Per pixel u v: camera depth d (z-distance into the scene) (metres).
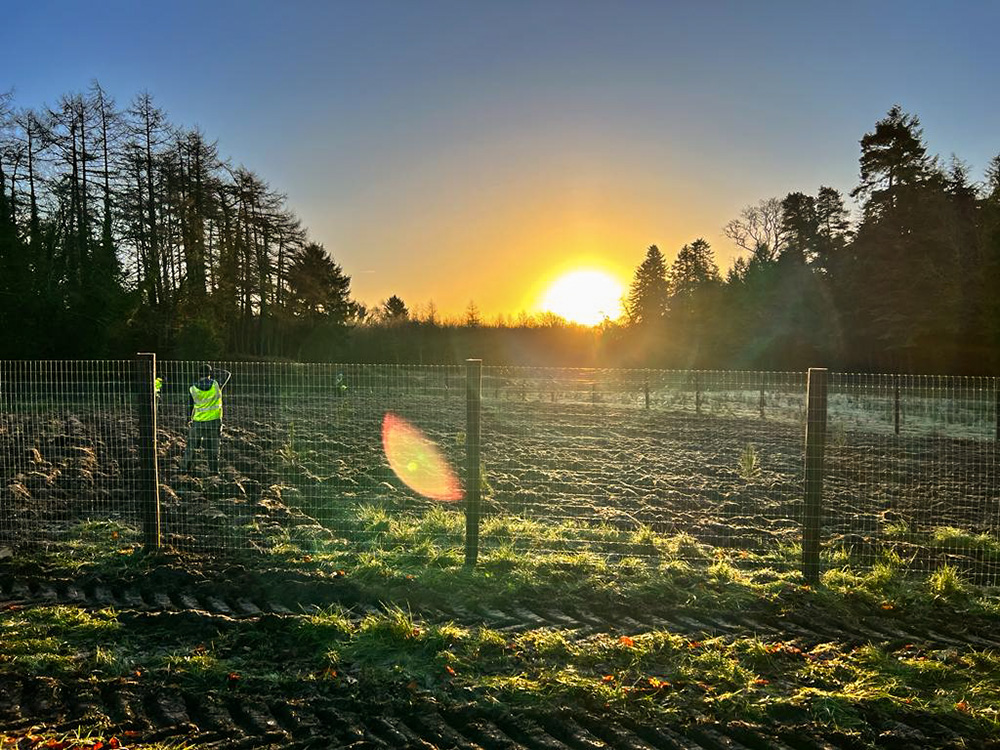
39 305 32.16
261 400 18.20
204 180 40.81
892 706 4.24
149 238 38.59
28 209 36.09
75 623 5.30
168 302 38.81
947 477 11.35
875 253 38.91
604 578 6.34
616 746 3.90
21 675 4.53
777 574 6.49
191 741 3.86
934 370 35.59
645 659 4.86
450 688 4.43
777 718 4.17
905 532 7.96
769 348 43.25
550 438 15.09
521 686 4.43
